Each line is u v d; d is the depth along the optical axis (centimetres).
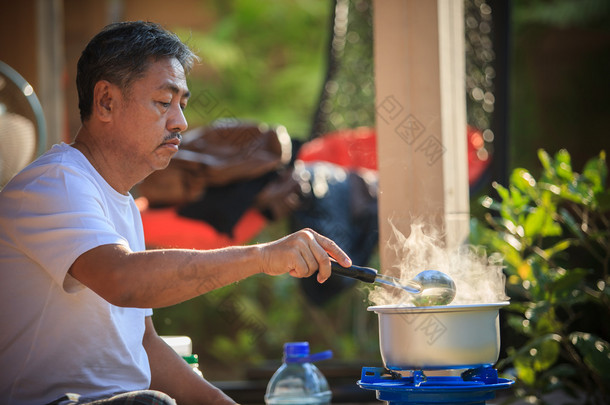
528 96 1059
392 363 268
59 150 265
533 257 438
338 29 650
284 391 405
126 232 277
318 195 579
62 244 233
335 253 247
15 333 249
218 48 1252
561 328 427
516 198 430
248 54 1316
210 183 562
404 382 269
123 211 277
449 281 267
